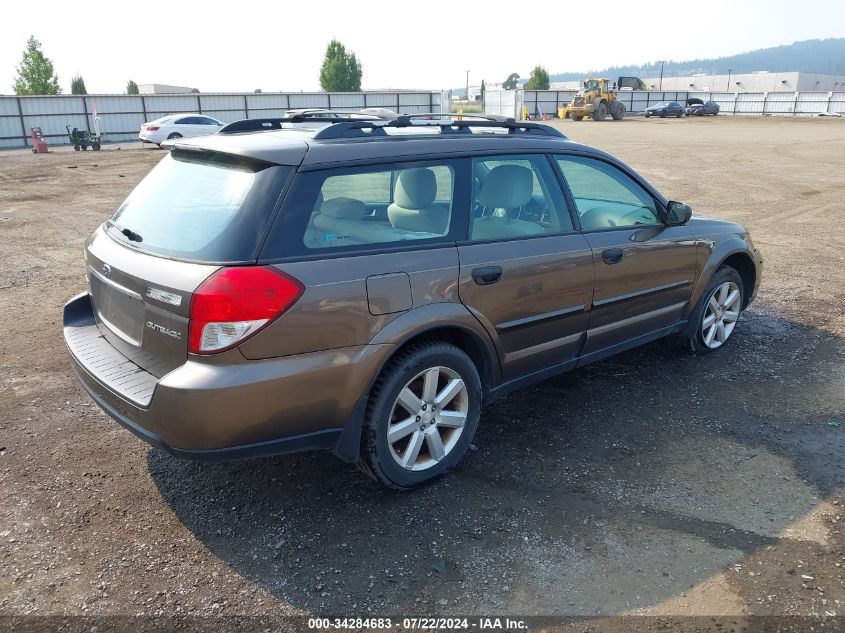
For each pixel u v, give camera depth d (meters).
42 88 51.41
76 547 3.00
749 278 5.50
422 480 3.42
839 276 7.67
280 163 2.93
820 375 4.87
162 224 3.11
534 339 3.78
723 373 4.91
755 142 27.86
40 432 4.04
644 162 20.23
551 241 3.77
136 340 3.07
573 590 2.72
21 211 12.78
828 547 2.98
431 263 3.23
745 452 3.80
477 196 3.53
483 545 3.00
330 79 63.91
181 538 3.06
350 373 2.96
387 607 2.64
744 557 2.92
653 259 4.36
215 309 2.67
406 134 3.42
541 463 3.68
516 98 53.78
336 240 3.02
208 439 2.75
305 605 2.65
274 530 3.12
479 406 3.61
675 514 3.22
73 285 7.39
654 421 4.17
